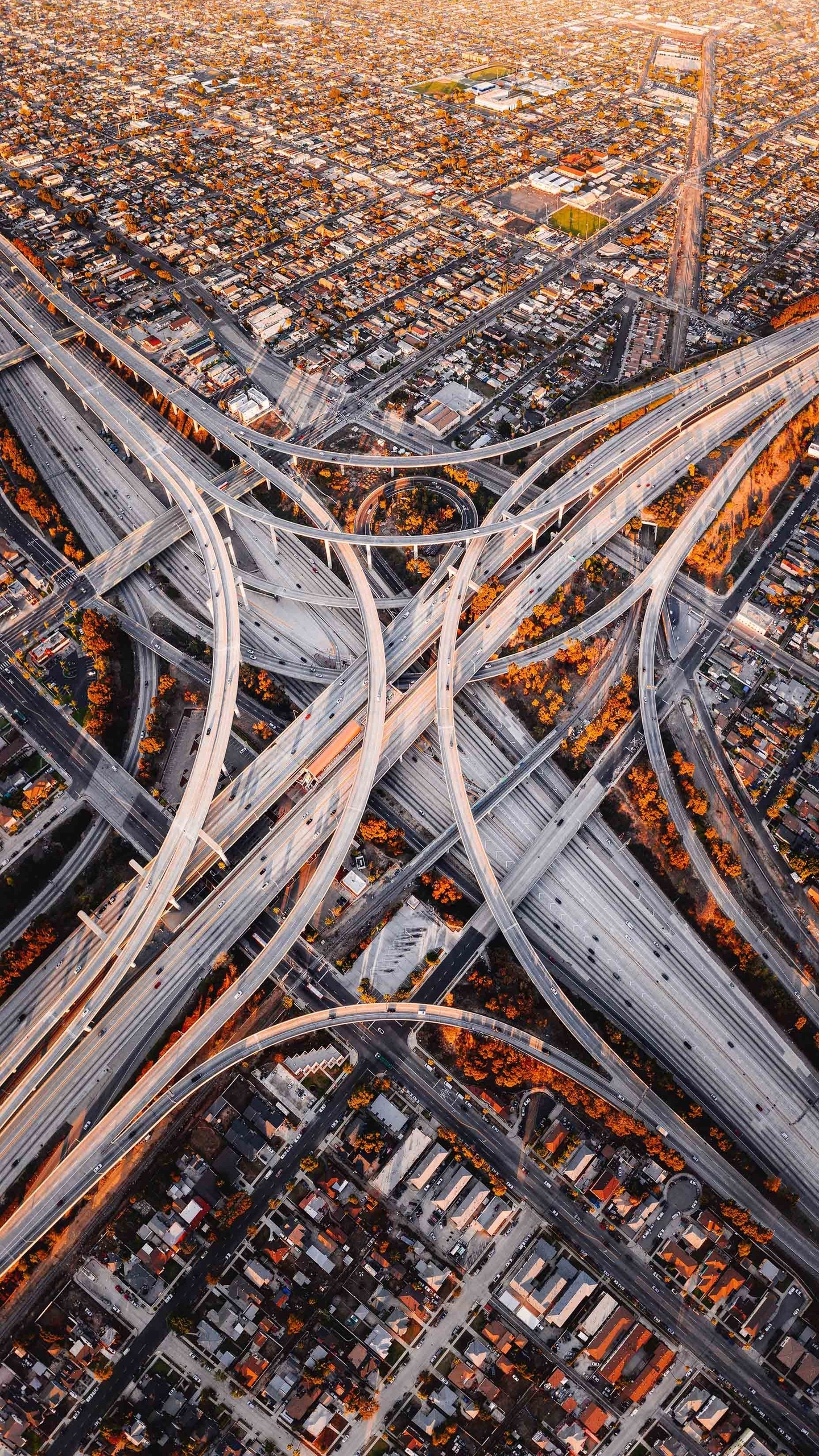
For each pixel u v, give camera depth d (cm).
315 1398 19688
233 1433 19400
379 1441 19450
